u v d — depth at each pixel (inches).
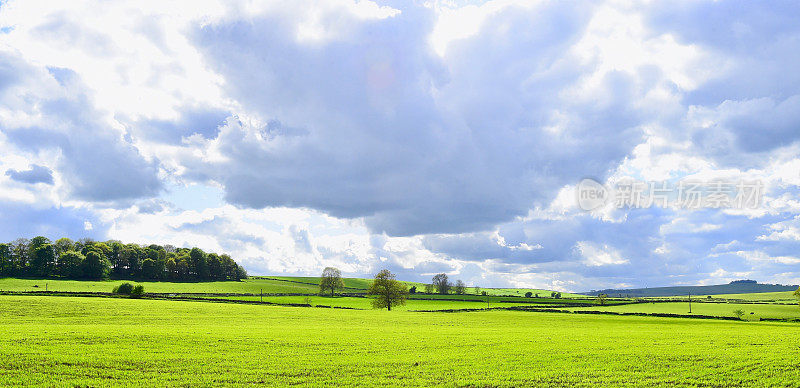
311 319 2915.8
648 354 1427.2
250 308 3597.4
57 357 1280.8
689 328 2564.0
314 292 7687.0
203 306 3550.7
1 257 6870.1
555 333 2076.8
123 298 4188.0
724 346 1583.4
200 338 1640.0
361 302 5669.3
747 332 2158.0
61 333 1653.5
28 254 7204.7
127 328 1955.0
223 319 2741.1
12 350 1339.8
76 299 3629.4
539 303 5812.0
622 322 3235.7
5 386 1040.8
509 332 2128.4
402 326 2532.0
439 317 3395.7
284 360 1327.5
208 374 1176.2
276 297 5925.2
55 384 1059.3
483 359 1370.6
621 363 1314.0
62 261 7121.1
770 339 1782.7
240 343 1573.6
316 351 1469.0
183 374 1170.0
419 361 1341.0
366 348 1536.7
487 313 4106.8
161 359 1305.4
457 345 1621.6
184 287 7111.2
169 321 2534.5
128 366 1229.7
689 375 1182.3
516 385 1109.7
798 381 1114.7
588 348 1549.0
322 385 1095.0
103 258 7313.0
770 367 1238.9
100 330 1811.0
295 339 1688.0
